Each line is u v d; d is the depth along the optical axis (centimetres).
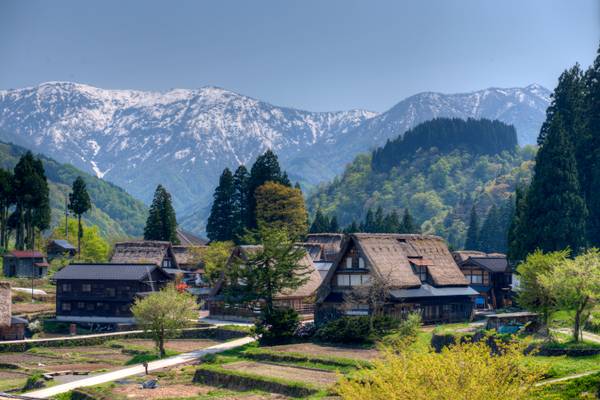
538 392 3306
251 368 5928
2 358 7706
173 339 8644
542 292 5947
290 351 6462
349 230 17500
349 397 3148
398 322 6912
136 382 5938
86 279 10544
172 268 13162
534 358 4947
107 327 10400
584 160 10600
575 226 9119
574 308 5584
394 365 3122
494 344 5269
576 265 5681
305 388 5047
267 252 7562
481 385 2966
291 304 9106
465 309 8525
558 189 9238
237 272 7625
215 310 9975
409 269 8081
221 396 5191
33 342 8294
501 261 9894
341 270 8094
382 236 8300
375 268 7738
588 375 4056
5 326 8688
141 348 8069
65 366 7144
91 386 5634
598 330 6044
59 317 10606
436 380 3002
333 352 6375
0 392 5938
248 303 7762
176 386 5706
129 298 10425
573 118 11269
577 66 11575
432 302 8169
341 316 7581
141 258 12644
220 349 7431
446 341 5869
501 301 9800
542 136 11762
